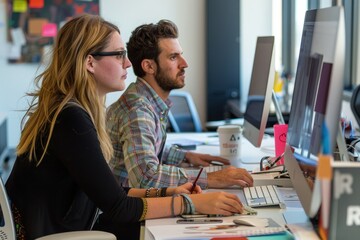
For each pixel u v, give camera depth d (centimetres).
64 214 200
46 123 197
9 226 192
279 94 555
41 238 174
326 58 153
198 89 652
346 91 461
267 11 645
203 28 645
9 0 627
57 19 632
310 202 151
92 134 194
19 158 202
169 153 296
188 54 647
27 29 632
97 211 216
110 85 212
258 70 296
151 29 265
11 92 639
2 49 632
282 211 202
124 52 214
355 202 137
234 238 169
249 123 301
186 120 509
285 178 238
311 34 186
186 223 190
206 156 294
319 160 134
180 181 236
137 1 639
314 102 163
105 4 636
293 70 627
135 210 194
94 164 191
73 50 204
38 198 198
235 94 645
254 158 304
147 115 249
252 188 232
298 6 611
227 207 197
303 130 177
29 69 638
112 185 192
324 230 141
